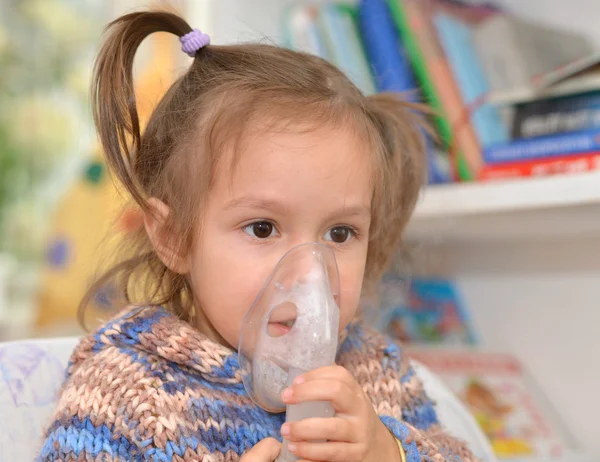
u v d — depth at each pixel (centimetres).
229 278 78
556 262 134
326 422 64
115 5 168
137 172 89
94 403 70
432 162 119
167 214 84
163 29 93
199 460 70
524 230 124
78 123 224
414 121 110
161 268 87
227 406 76
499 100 112
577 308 130
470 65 122
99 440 69
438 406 102
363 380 89
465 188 106
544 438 119
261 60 91
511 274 140
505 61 118
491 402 126
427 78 118
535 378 135
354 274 82
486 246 144
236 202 77
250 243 78
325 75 91
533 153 106
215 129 79
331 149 79
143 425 70
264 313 71
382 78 121
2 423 78
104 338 77
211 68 90
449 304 146
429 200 110
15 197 221
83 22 227
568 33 127
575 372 130
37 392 83
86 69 226
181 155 83
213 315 80
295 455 65
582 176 94
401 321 140
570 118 105
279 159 77
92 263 115
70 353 89
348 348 92
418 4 121
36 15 226
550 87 105
